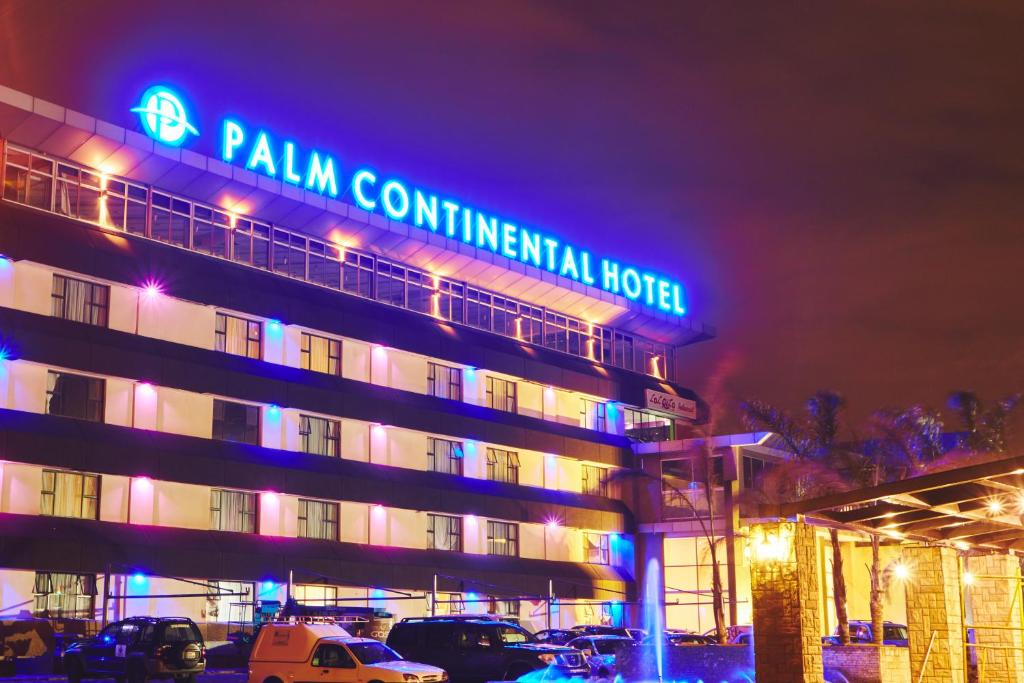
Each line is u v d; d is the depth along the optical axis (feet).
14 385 169.99
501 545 244.83
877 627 189.47
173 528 184.03
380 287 236.43
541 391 265.34
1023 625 111.14
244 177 205.98
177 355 190.08
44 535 164.66
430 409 232.53
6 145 180.45
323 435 214.28
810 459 232.53
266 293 207.00
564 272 279.49
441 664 125.80
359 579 207.82
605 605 260.62
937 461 230.89
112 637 125.80
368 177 234.17
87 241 182.29
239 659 168.04
